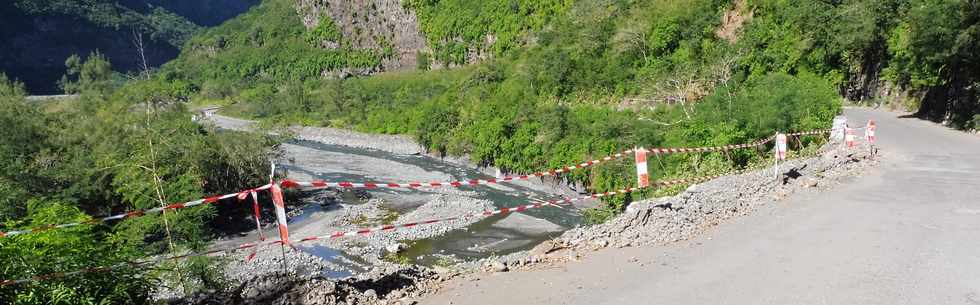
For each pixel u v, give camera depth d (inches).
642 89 1273.4
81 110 1270.9
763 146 714.8
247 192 306.0
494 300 264.1
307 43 4347.9
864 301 244.2
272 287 268.5
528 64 1696.6
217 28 5428.2
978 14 847.1
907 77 1114.1
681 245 337.1
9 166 842.2
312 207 1048.2
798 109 764.0
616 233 364.5
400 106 2198.6
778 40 1291.8
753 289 263.1
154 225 531.2
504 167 1245.1
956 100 924.6
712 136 748.6
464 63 3006.9
